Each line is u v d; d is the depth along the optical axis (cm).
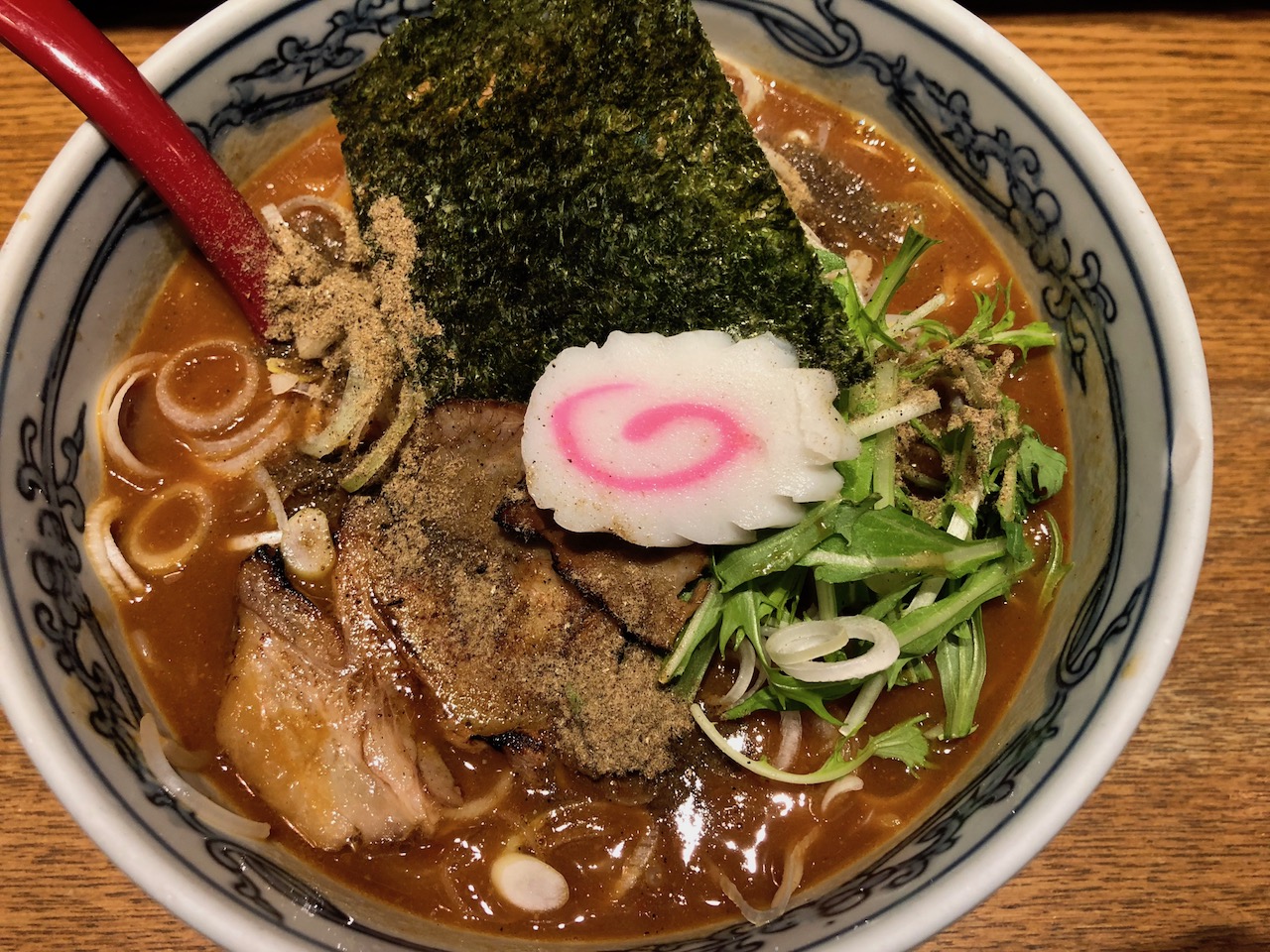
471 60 18
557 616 17
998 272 20
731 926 16
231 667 18
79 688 16
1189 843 18
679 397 17
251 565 18
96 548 18
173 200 18
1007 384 19
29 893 18
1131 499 16
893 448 18
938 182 20
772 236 16
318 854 17
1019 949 18
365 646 18
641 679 17
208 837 16
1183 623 15
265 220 20
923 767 17
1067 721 15
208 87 19
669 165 16
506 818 18
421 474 18
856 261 20
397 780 17
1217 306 21
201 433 20
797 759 18
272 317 20
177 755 17
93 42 17
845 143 21
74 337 18
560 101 17
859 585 18
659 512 17
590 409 17
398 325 19
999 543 17
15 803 19
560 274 17
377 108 19
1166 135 22
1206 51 23
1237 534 20
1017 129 18
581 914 17
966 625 18
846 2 19
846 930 14
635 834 17
